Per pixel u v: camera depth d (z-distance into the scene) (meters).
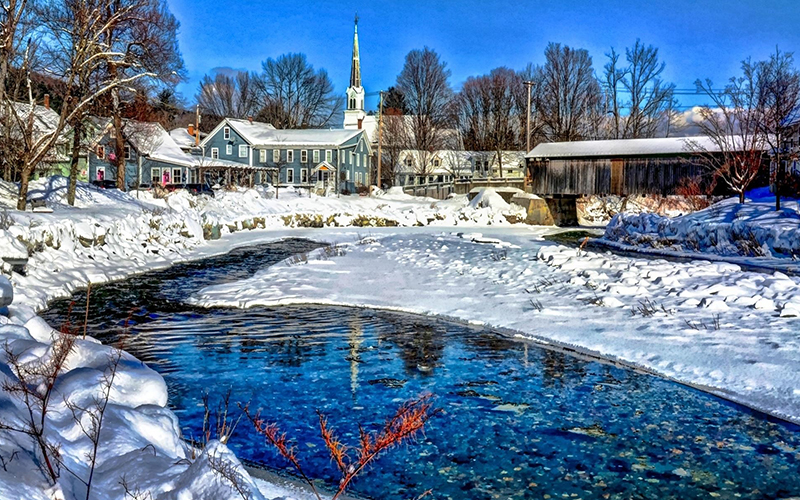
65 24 26.83
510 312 14.47
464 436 7.78
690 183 38.97
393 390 9.54
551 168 45.47
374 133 90.56
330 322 14.20
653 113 71.88
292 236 36.66
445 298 16.38
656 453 7.23
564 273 19.02
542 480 6.60
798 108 33.81
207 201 40.78
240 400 9.02
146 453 5.32
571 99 77.69
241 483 4.60
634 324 12.66
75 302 16.58
